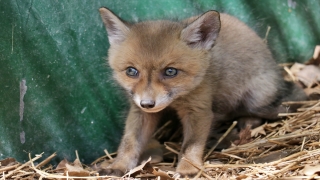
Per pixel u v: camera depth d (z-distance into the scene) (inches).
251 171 216.1
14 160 233.0
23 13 241.8
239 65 285.9
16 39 240.7
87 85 274.1
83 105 273.1
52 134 259.8
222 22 292.4
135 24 254.5
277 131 275.0
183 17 302.4
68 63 264.1
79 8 264.5
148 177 227.1
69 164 235.1
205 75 253.0
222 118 295.0
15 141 244.1
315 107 284.7
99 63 278.8
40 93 252.7
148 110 228.4
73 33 264.2
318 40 347.3
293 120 277.0
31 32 246.5
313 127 263.0
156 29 244.2
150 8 296.7
